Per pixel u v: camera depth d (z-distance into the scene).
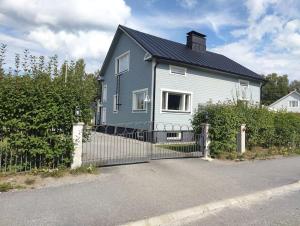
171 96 16.53
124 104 19.06
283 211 5.31
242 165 9.62
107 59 21.75
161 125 15.77
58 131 7.36
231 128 10.86
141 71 17.05
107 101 21.97
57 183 6.45
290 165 10.05
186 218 4.90
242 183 7.23
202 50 21.47
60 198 5.51
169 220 4.78
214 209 5.37
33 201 5.29
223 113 10.64
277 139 13.37
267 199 6.14
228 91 19.25
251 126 11.83
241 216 5.01
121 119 19.33
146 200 5.59
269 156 11.62
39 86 7.04
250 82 20.83
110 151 10.45
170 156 10.09
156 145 12.44
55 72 7.64
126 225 4.44
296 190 6.96
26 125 6.89
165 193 6.10
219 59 21.34
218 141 10.60
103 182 6.70
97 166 8.02
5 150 6.75
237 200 5.89
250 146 12.27
